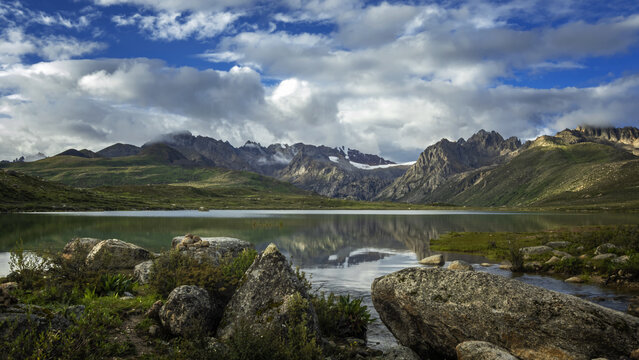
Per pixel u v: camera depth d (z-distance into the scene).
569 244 38.91
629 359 9.04
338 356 11.09
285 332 10.49
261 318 10.91
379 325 15.66
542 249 36.09
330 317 14.33
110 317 10.80
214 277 12.75
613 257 27.84
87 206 149.00
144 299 13.84
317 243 51.25
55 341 7.79
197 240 19.31
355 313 15.00
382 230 80.06
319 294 20.86
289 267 12.48
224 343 9.83
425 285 12.23
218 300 12.16
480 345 9.77
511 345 10.14
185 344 9.38
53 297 13.02
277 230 71.69
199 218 108.00
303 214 166.25
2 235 48.19
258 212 178.62
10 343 7.22
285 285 11.82
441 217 158.62
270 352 9.03
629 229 40.59
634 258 24.50
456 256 39.59
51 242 40.47
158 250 36.34
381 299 13.36
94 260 18.69
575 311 9.84
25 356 7.20
